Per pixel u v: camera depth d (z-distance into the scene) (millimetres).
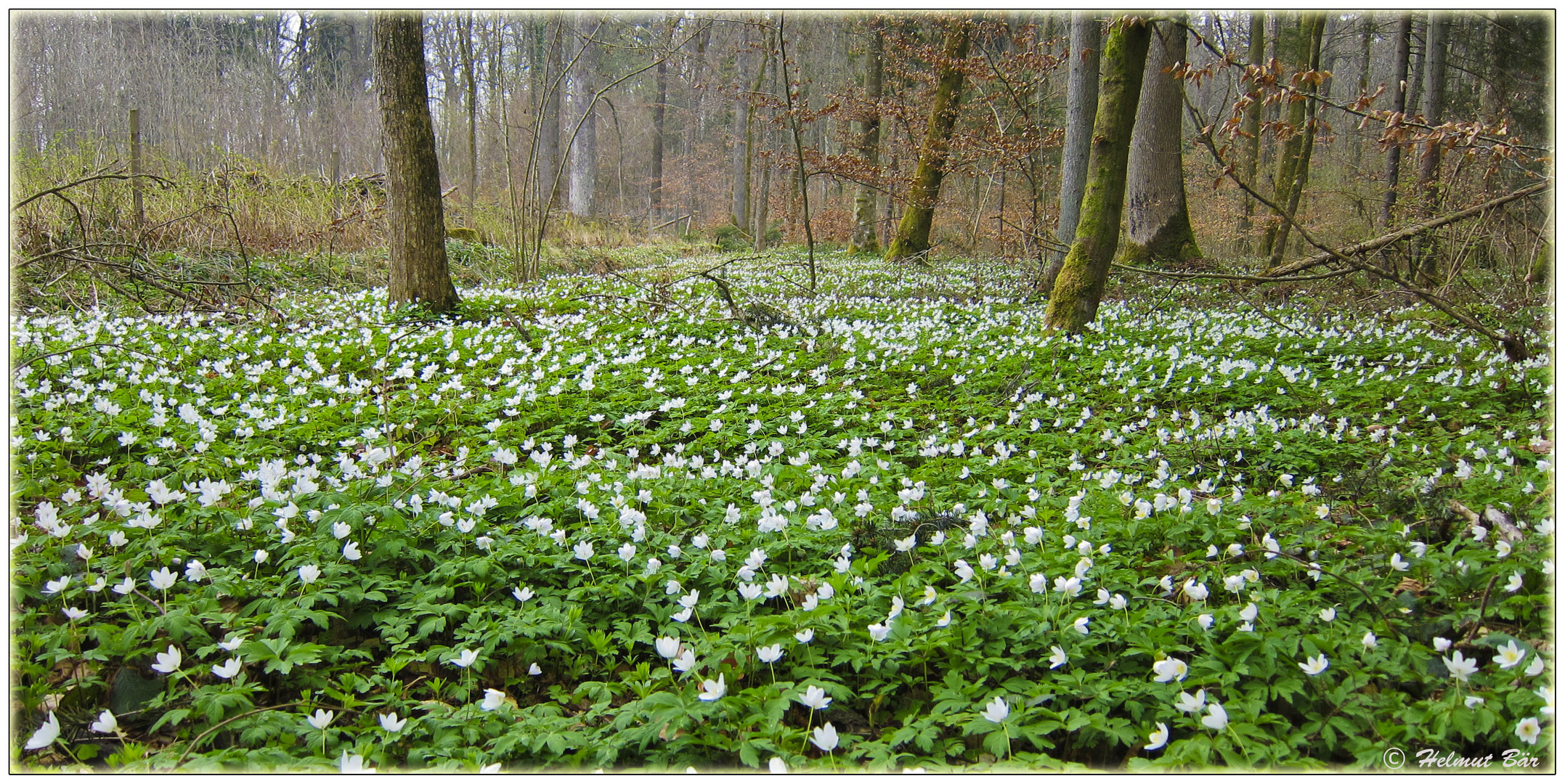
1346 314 13172
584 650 3877
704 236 34531
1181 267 16797
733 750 3049
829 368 9500
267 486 4699
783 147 25594
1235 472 6230
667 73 40500
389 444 6391
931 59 21781
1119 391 8438
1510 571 3703
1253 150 23016
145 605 3887
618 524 4785
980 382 8906
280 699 3533
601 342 10656
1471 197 14789
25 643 3496
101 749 3262
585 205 33688
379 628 3869
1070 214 15430
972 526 4430
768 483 5695
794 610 3824
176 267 12898
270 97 24391
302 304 12195
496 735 3197
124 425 6418
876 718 3434
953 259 23281
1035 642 3568
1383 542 4277
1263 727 3080
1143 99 17562
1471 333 10664
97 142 14438
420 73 11680
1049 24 22500
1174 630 3572
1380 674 3277
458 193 23109
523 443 6652
